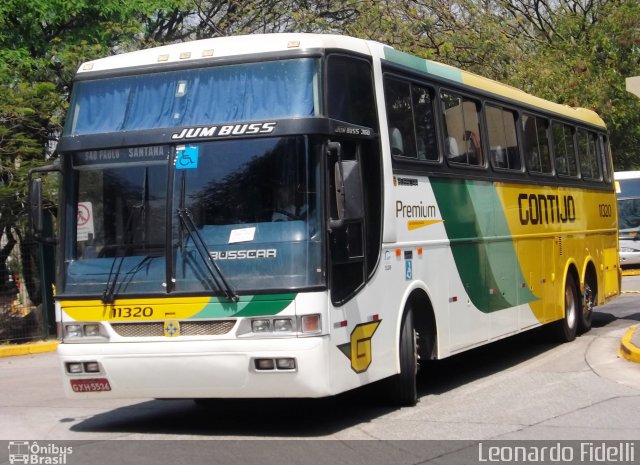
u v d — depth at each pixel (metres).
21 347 17.83
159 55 9.18
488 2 29.80
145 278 8.57
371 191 9.31
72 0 20.91
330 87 8.74
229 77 8.84
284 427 9.23
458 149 11.52
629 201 31.83
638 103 32.19
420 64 10.83
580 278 15.86
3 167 18.30
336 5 26.53
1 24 20.11
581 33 33.56
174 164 8.66
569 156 15.96
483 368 13.10
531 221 13.72
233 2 26.55
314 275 8.23
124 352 8.53
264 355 8.16
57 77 21.56
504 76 27.22
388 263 9.49
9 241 19.28
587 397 10.40
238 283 8.30
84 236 8.91
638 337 13.95
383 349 9.35
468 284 11.43
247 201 8.45
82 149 9.00
